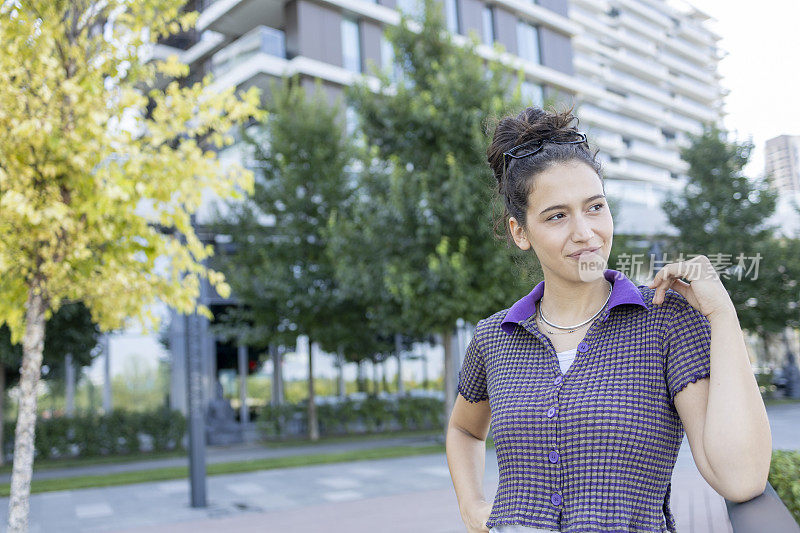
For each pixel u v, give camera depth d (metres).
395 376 21.61
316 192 15.91
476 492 1.45
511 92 12.23
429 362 22.06
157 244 4.87
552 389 1.18
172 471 11.47
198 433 8.21
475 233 11.48
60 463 14.44
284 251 15.96
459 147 11.73
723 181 17.33
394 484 9.30
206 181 5.04
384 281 12.36
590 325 1.22
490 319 1.43
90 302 5.21
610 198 16.09
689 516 3.51
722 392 0.99
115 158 4.70
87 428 15.62
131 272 4.93
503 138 1.34
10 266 4.48
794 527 0.96
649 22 61.84
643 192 21.64
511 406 1.22
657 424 1.09
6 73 4.16
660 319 1.13
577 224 1.17
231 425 17.91
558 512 1.12
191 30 23.48
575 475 1.12
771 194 16.50
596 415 1.10
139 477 10.74
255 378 20.16
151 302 5.20
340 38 22.27
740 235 16.45
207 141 5.36
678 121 57.94
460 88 11.69
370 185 12.98
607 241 1.19
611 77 52.34
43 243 4.64
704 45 67.88
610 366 1.14
